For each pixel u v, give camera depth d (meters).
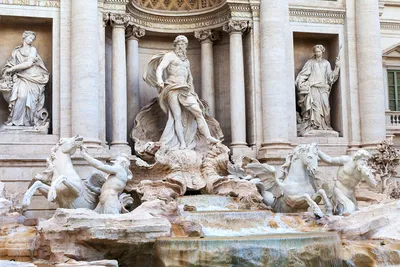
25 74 27.09
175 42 28.77
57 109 27.28
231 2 29.94
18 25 28.22
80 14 26.94
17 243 18.69
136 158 26.12
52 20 27.70
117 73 28.23
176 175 25.92
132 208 25.11
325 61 31.97
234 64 30.09
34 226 20.12
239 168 26.91
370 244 20.12
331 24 32.03
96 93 26.97
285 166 24.83
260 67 30.11
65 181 21.20
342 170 23.66
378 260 19.45
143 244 18.56
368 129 31.09
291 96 30.52
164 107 28.41
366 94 31.31
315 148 24.16
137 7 30.53
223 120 31.95
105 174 23.59
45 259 18.50
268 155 28.62
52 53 27.66
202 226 20.64
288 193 23.89
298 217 22.23
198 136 28.89
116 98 28.14
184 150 27.11
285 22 30.73
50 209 25.64
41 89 27.31
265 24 29.80
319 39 33.09
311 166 23.77
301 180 24.14
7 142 26.38
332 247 19.06
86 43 26.80
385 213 21.94
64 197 21.75
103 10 28.16
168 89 27.92
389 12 35.69
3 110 27.53
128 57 30.45
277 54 29.55
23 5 27.23
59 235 18.23
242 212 21.59
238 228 21.02
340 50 32.00
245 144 29.67
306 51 32.91
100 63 27.86
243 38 31.05
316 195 23.53
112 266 16.66
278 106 29.27
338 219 21.44
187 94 28.19
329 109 31.73
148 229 18.52
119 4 28.44
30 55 27.09
